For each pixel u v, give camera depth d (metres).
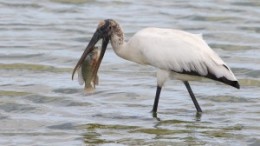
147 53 15.15
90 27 23.53
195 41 15.16
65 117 14.80
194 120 14.77
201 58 14.84
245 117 14.98
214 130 14.05
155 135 13.70
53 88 16.84
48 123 14.37
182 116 15.07
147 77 18.27
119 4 27.23
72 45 21.20
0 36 22.11
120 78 18.11
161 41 15.11
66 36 22.27
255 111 15.47
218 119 14.86
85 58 15.04
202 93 16.84
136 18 25.00
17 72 18.33
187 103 16.09
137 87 17.27
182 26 23.94
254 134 13.73
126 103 16.03
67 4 26.95
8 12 25.47
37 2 26.97
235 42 21.94
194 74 14.95
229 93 16.81
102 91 16.78
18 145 12.99
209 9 26.06
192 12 25.72
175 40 15.05
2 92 16.41
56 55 19.95
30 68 18.72
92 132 13.87
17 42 21.31
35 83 17.19
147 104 15.95
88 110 15.38
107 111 15.32
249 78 18.22
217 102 16.23
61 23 24.05
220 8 26.19
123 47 15.51
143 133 13.83
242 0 27.39
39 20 24.45
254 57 20.20
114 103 15.99
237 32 23.05
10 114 14.97
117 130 14.02
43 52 20.16
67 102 15.90
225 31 23.17
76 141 13.30
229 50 21.11
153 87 17.31
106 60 19.70
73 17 25.05
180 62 14.92
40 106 15.52
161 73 15.17
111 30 15.41
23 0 27.20
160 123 14.53
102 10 26.25
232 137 13.57
